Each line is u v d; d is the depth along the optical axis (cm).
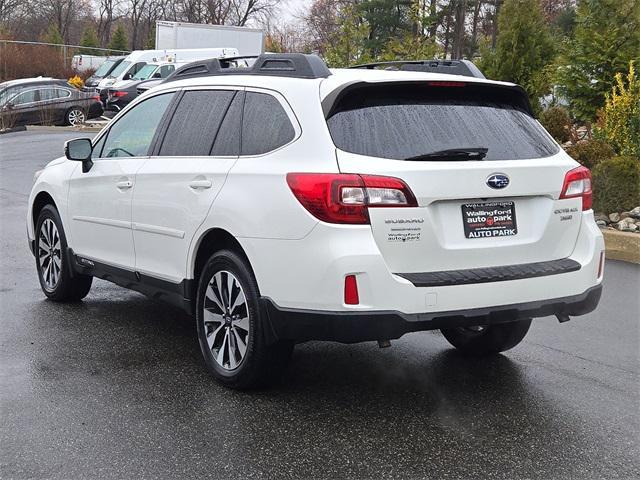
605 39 1445
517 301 441
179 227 509
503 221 446
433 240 421
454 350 576
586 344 595
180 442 404
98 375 502
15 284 755
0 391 470
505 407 462
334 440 410
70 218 650
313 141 430
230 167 473
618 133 1240
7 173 1688
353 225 408
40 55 4109
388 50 1744
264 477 367
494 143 455
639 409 464
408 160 423
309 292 417
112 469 372
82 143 614
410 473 375
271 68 491
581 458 397
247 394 474
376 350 572
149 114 584
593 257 478
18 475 365
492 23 5422
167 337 589
